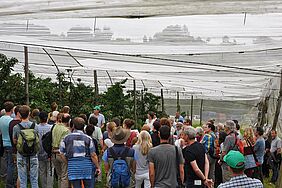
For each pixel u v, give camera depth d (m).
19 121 10.56
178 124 15.42
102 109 23.11
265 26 8.97
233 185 5.70
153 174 8.02
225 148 11.34
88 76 23.86
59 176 11.00
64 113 11.17
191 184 8.81
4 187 11.36
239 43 10.56
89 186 9.66
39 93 17.41
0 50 15.33
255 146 12.44
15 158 10.84
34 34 10.31
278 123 23.86
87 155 9.56
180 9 6.59
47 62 18.16
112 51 11.90
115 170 8.98
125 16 7.15
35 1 6.54
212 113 47.59
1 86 15.09
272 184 16.25
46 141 10.87
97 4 6.46
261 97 33.62
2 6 6.77
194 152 8.78
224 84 26.77
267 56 13.20
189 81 24.41
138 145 9.80
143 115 29.23
